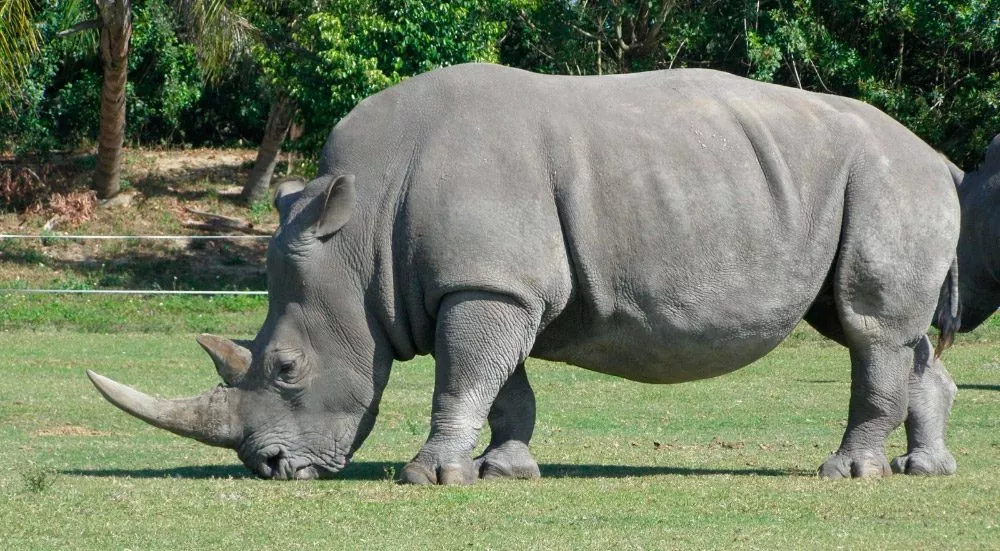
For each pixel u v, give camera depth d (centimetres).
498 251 2681
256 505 2486
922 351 3128
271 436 2839
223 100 11700
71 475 2888
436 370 2756
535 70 9919
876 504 2548
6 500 2512
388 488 2686
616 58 9756
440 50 8169
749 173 2809
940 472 3062
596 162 2756
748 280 2798
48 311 7331
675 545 2158
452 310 2702
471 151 2734
